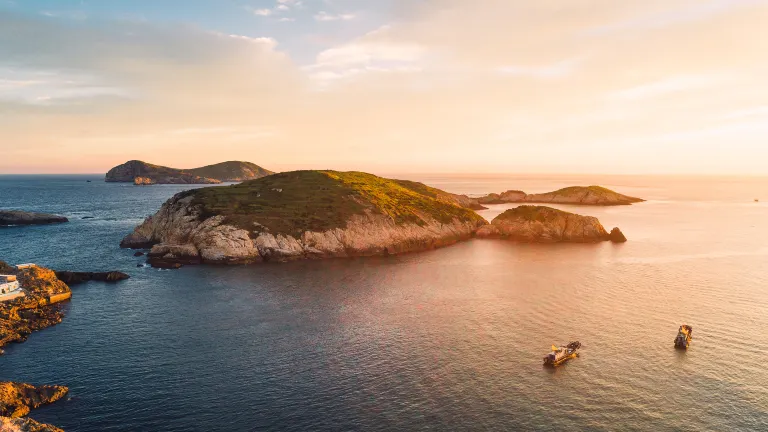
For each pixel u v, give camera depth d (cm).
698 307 8325
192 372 5831
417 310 8219
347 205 15300
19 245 14412
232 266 11769
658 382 5625
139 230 14625
